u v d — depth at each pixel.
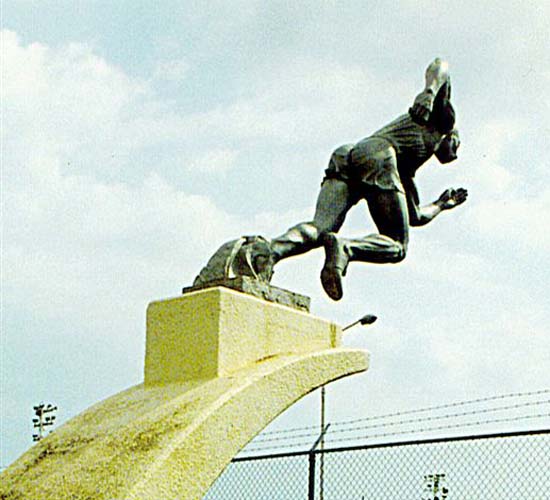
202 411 4.95
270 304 6.00
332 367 6.00
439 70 7.46
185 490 4.65
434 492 8.21
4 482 5.02
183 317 5.82
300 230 6.66
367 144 7.21
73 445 5.20
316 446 9.13
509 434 7.87
